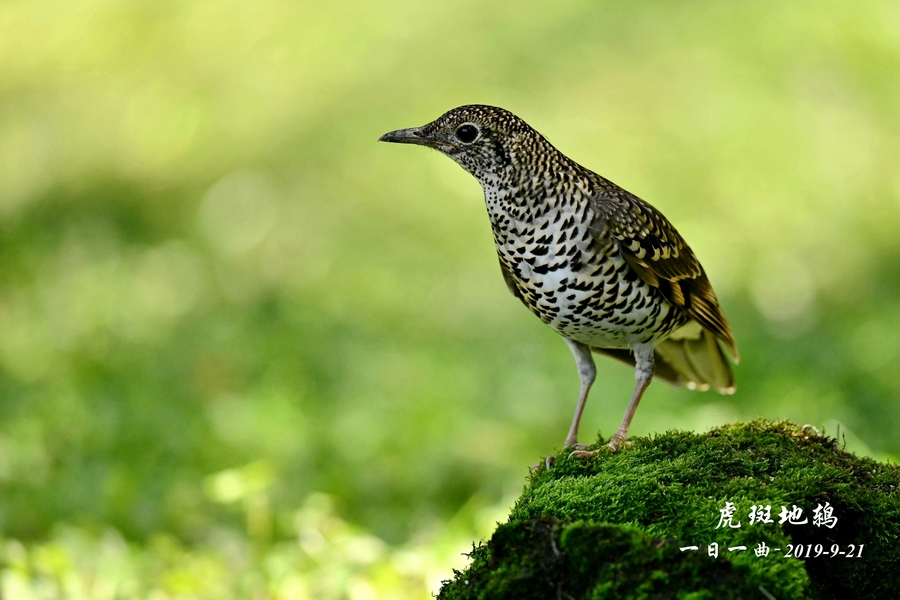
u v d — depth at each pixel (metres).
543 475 6.43
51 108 24.81
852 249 16.22
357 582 8.76
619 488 5.69
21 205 20.58
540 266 7.44
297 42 25.53
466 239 17.91
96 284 16.91
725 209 17.86
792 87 20.64
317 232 18.55
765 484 5.73
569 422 12.56
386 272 16.98
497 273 16.80
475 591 4.98
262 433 12.24
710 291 8.19
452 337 15.07
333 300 16.09
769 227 17.22
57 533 9.98
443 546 9.18
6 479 11.40
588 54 22.36
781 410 12.09
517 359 14.23
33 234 19.11
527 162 7.38
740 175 18.59
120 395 13.38
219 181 20.56
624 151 19.66
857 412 12.05
